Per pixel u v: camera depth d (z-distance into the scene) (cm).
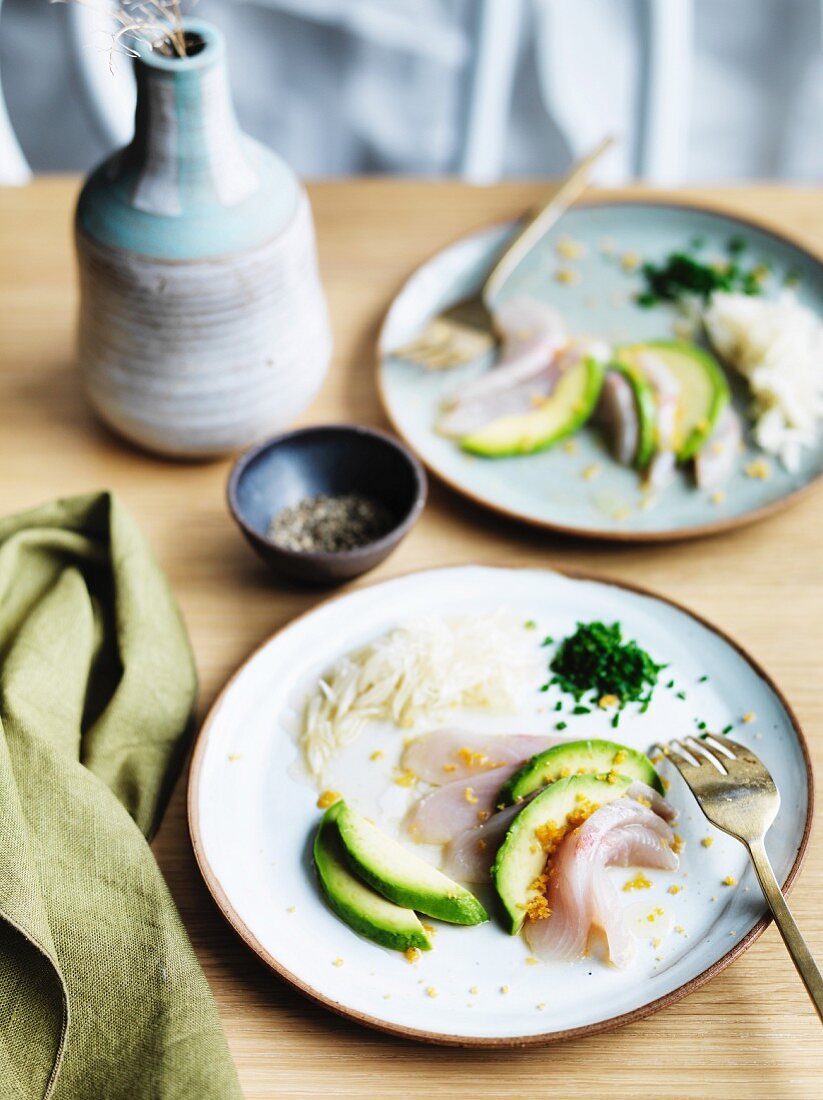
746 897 67
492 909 67
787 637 79
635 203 104
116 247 79
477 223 104
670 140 129
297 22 169
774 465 87
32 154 185
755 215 105
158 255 79
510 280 100
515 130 178
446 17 162
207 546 84
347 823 69
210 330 81
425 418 90
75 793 68
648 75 127
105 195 80
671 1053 63
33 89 179
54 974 63
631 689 75
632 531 82
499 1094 63
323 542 82
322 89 176
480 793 70
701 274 98
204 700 77
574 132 170
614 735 74
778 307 93
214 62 76
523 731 74
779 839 68
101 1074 63
